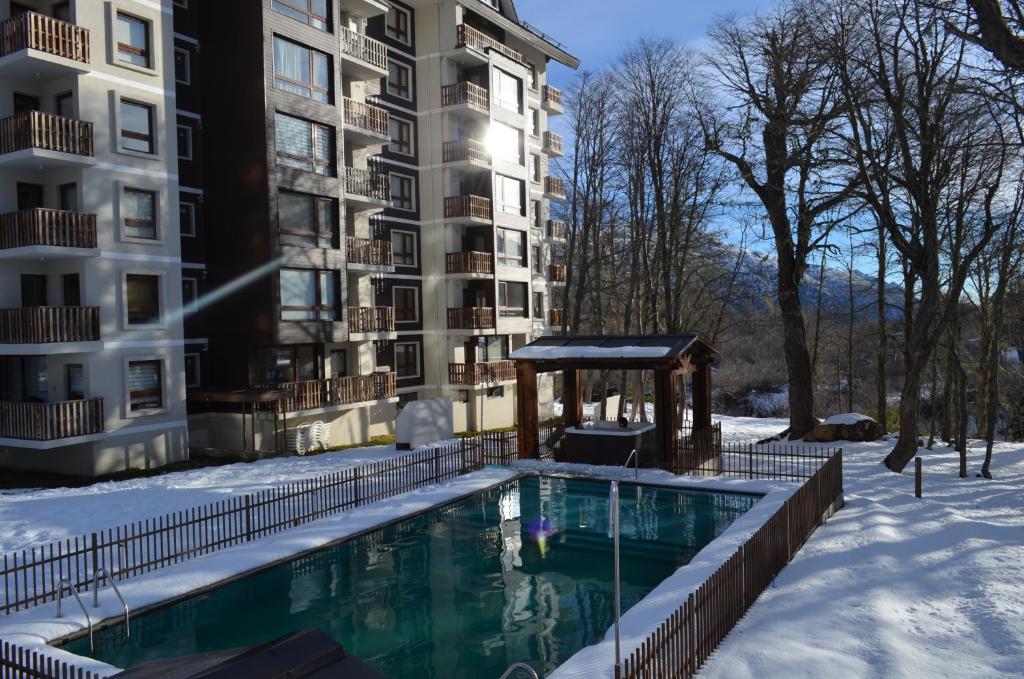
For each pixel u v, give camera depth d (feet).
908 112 78.23
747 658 28.55
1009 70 50.90
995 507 55.62
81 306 71.15
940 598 34.73
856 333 166.71
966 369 125.49
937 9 54.75
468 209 118.62
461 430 122.83
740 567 33.53
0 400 75.41
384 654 33.19
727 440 104.01
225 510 54.54
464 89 118.62
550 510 59.77
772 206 101.86
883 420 107.04
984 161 79.00
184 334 88.43
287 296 88.69
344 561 46.70
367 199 103.14
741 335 196.03
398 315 118.11
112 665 31.89
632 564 46.37
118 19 75.20
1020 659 27.61
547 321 153.17
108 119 73.87
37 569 41.83
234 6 87.30
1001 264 84.02
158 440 77.56
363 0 102.53
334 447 95.55
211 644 34.30
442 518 57.31
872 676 26.55
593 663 28.63
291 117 89.45
